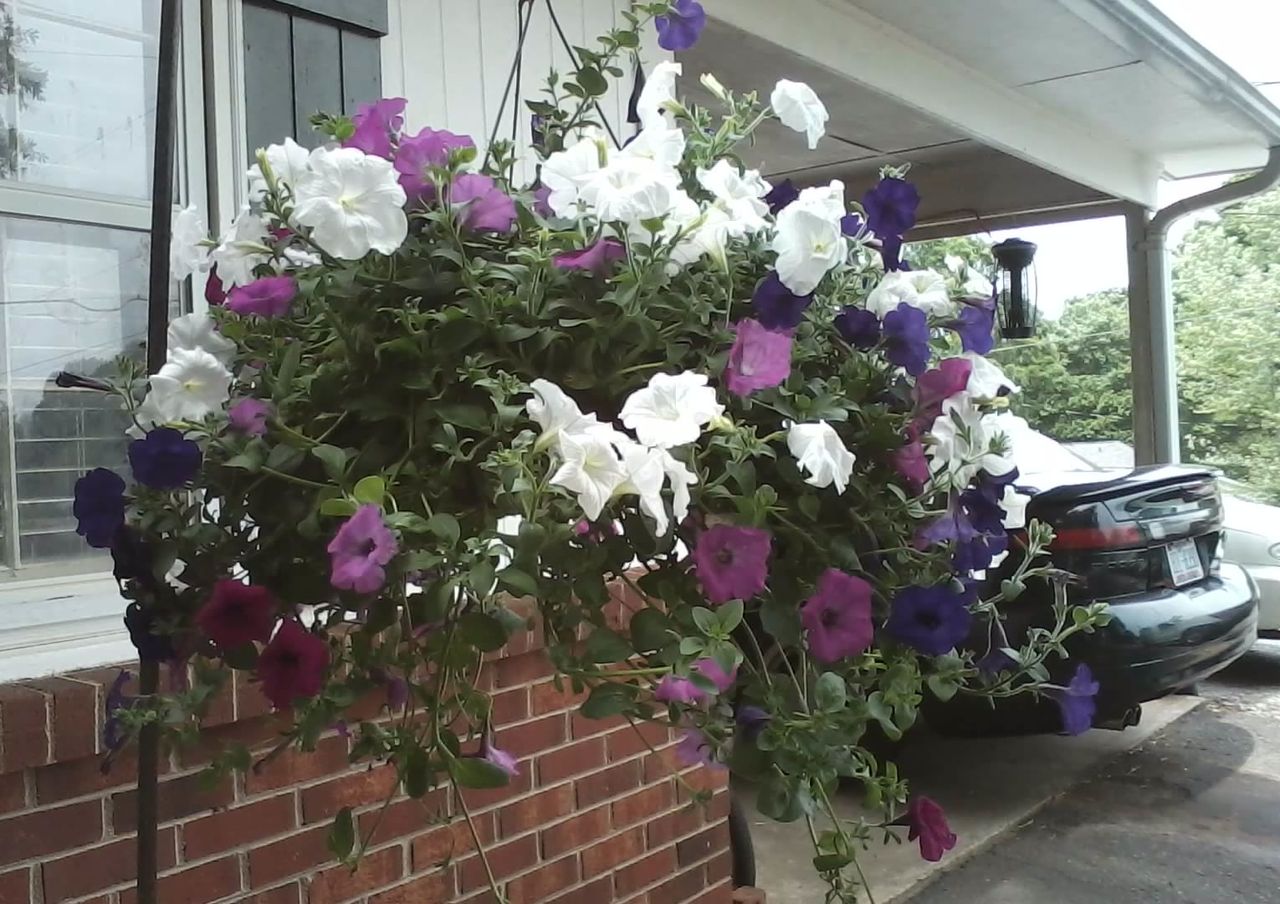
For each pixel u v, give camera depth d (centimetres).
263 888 182
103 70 189
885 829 112
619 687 102
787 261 106
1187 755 456
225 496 102
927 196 689
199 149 193
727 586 95
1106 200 675
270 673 94
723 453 105
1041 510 379
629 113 141
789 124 129
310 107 207
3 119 179
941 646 105
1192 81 495
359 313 104
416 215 108
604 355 106
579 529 99
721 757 102
